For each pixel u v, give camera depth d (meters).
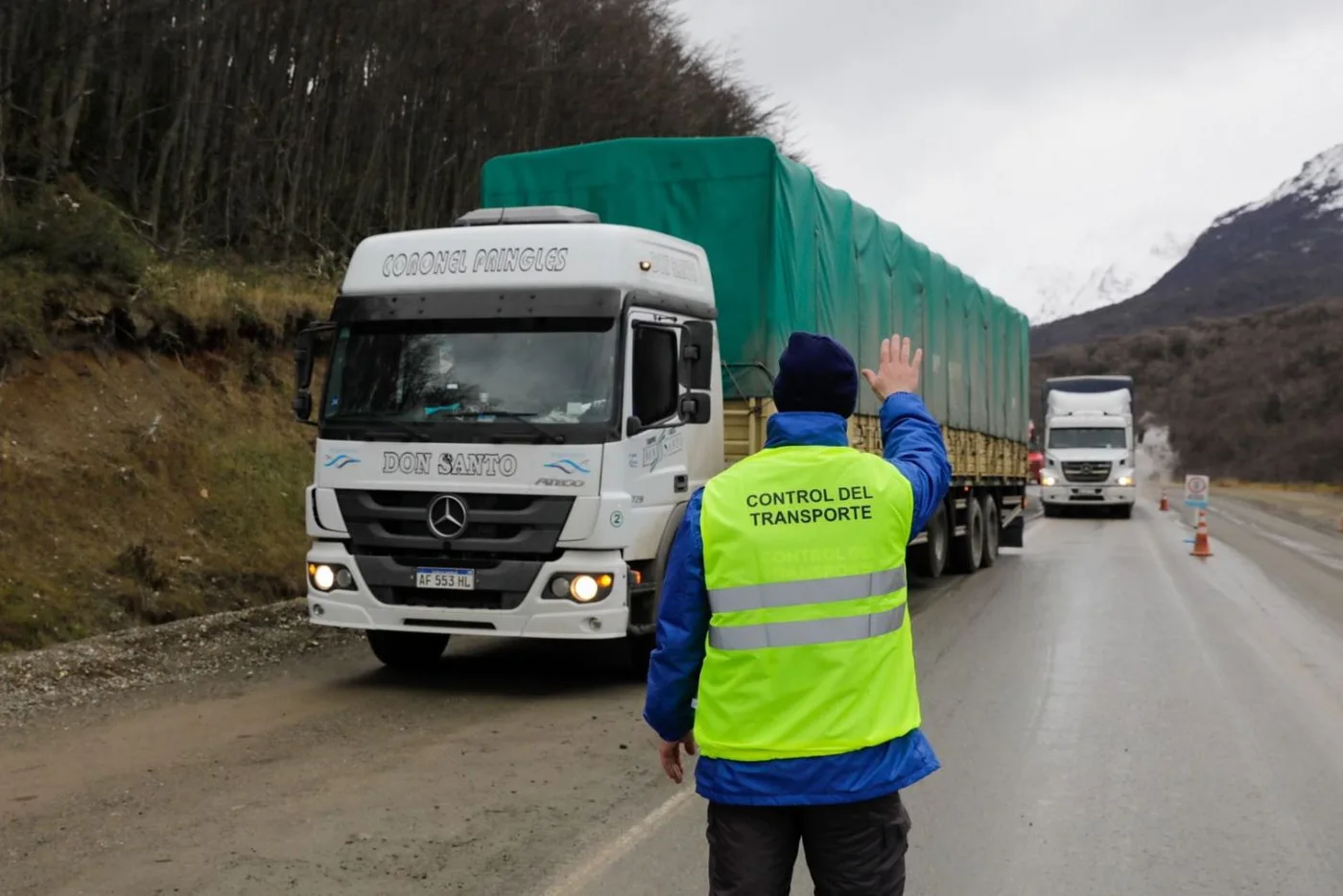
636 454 8.35
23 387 12.55
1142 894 4.96
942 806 6.12
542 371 8.34
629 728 7.59
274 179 19.84
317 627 10.86
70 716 7.59
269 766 6.56
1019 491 21.78
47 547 10.73
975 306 18.03
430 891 4.78
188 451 13.43
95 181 17.14
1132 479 34.56
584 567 8.12
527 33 22.83
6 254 13.77
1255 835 5.70
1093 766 6.88
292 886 4.80
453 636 11.14
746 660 3.04
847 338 12.09
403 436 8.38
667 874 5.02
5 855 5.12
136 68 17.19
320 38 19.88
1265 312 121.56
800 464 3.13
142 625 10.35
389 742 7.18
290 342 16.95
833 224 11.66
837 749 3.00
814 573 3.06
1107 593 15.17
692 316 9.26
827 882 3.13
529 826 5.62
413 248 8.77
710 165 10.22
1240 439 96.06
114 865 5.00
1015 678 9.45
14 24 15.12
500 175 10.93
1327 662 10.24
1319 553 22.50
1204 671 9.79
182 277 15.72
